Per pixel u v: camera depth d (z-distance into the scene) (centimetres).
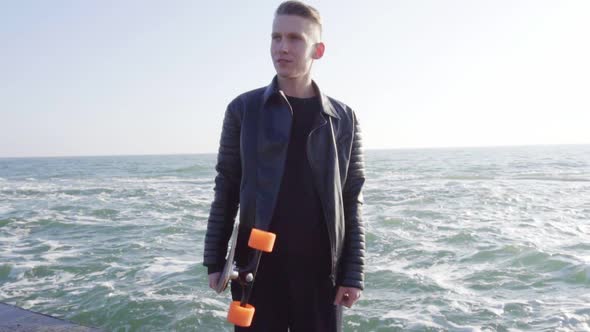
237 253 191
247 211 186
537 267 691
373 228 1019
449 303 554
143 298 573
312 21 190
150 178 3206
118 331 495
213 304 554
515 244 825
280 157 186
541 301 554
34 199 1789
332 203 187
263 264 188
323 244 189
